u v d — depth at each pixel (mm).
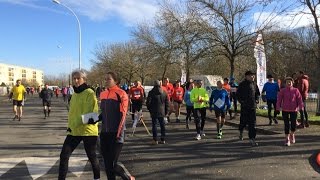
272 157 9625
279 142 11641
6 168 9164
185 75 35594
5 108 37875
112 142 6828
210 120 20109
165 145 12180
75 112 7078
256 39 23688
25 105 43938
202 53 26516
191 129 16406
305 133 13016
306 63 20188
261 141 12016
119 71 67438
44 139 14266
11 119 23625
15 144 13008
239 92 11773
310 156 9602
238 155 10031
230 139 12914
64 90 52250
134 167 9078
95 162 7270
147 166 9125
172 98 19594
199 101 13352
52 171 8875
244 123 12211
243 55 26031
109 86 6965
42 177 8305
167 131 15852
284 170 8305
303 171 8195
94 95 7152
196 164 9133
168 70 45969
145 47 42594
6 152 11406
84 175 8438
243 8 25312
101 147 6914
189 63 29703
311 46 18953
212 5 25516
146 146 12125
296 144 11172
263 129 14359
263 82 22859
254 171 8281
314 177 7707
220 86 13375
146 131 16188
